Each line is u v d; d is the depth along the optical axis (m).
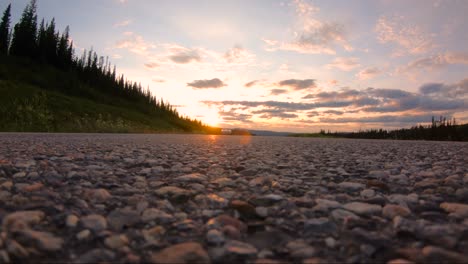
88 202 2.61
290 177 4.25
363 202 2.84
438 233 1.93
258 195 3.05
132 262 1.54
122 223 2.11
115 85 118.94
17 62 83.31
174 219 2.24
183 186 3.43
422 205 2.63
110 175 3.94
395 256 1.63
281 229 2.08
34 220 2.03
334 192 3.32
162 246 1.77
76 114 62.97
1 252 1.48
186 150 8.95
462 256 1.57
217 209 2.55
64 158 5.56
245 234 2.00
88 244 1.75
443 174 4.44
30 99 57.94
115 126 39.19
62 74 94.06
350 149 10.43
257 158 6.80
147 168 4.77
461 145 14.23
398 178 4.06
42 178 3.55
